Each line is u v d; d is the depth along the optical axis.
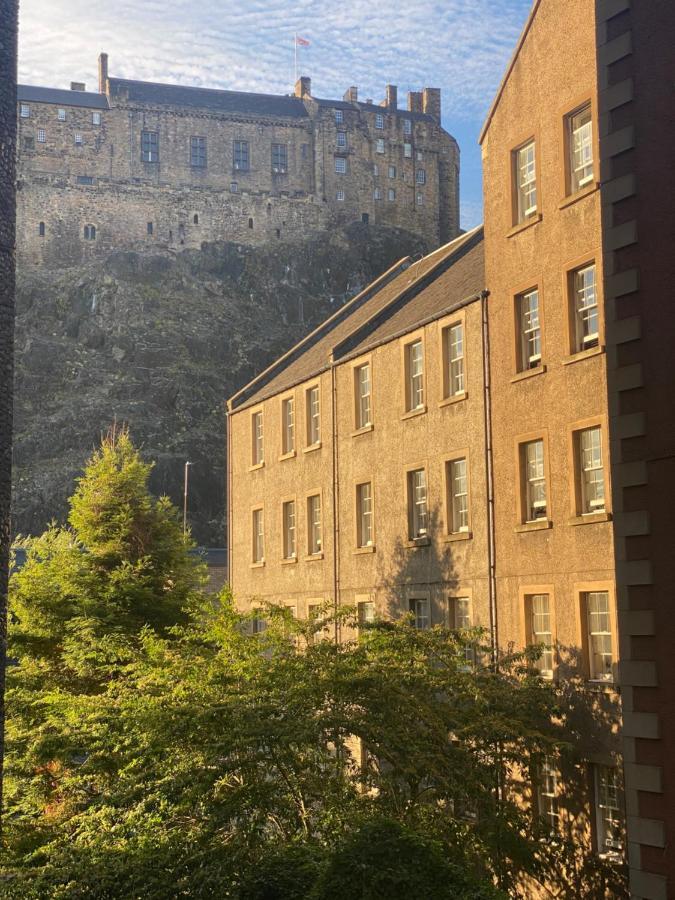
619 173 16.00
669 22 15.36
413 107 158.50
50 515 113.00
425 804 21.19
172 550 37.75
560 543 26.88
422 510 33.56
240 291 143.62
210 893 17.69
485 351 30.27
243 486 46.47
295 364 47.22
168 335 135.25
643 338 15.45
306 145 149.38
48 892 17.98
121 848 19.91
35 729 28.11
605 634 25.38
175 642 27.23
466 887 15.27
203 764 20.17
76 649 33.31
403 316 36.81
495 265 30.03
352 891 15.16
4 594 10.45
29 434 123.50
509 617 28.73
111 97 142.00
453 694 24.45
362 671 22.66
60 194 139.50
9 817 27.56
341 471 38.28
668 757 14.65
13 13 10.80
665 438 14.99
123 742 22.55
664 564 14.88
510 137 29.55
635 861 14.94
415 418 33.75
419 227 153.50
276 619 26.22
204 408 130.12
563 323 27.12
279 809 20.17
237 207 145.75
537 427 28.00
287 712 21.23
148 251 142.00
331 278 146.50
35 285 136.62
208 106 145.38
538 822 23.70
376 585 35.56
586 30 26.52
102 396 128.25
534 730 23.80
